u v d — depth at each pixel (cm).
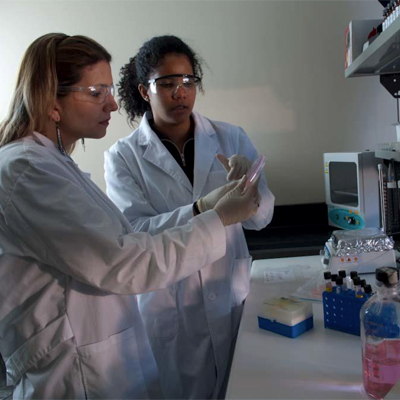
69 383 97
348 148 263
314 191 267
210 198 125
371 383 77
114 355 100
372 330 79
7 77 265
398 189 189
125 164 161
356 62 166
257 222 149
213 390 145
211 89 263
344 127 262
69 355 96
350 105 260
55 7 260
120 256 86
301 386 83
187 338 145
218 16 258
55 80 92
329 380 85
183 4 257
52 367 96
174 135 159
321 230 247
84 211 87
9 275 94
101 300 100
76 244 85
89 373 97
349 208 221
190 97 142
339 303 105
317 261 177
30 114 93
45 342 95
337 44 255
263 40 258
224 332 144
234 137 168
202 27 259
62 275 95
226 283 149
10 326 97
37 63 92
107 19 260
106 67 98
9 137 97
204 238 95
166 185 153
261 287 148
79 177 103
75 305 96
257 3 255
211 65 262
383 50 141
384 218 191
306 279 153
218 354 143
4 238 93
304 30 256
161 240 93
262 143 266
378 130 261
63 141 103
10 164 88
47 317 96
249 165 135
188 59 142
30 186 86
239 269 156
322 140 263
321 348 98
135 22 260
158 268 89
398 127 165
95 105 97
